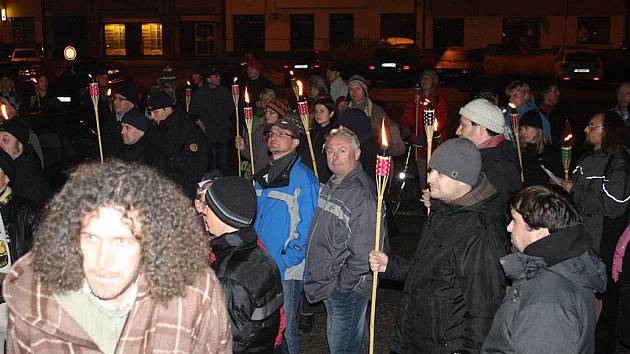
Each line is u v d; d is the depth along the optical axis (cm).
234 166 1369
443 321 334
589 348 280
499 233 334
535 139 585
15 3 4591
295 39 4425
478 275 326
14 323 215
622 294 449
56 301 211
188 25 4494
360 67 2908
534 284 277
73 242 207
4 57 3172
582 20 4156
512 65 2853
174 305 220
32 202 399
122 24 4544
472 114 460
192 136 624
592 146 519
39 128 752
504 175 450
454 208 345
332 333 439
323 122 657
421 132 935
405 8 4300
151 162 613
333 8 4353
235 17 4456
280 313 329
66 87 1775
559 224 280
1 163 382
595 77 2838
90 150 804
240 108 1108
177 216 217
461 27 4278
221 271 301
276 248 462
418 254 351
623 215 467
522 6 4206
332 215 431
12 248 386
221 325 236
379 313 633
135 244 212
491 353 289
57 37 4578
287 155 474
